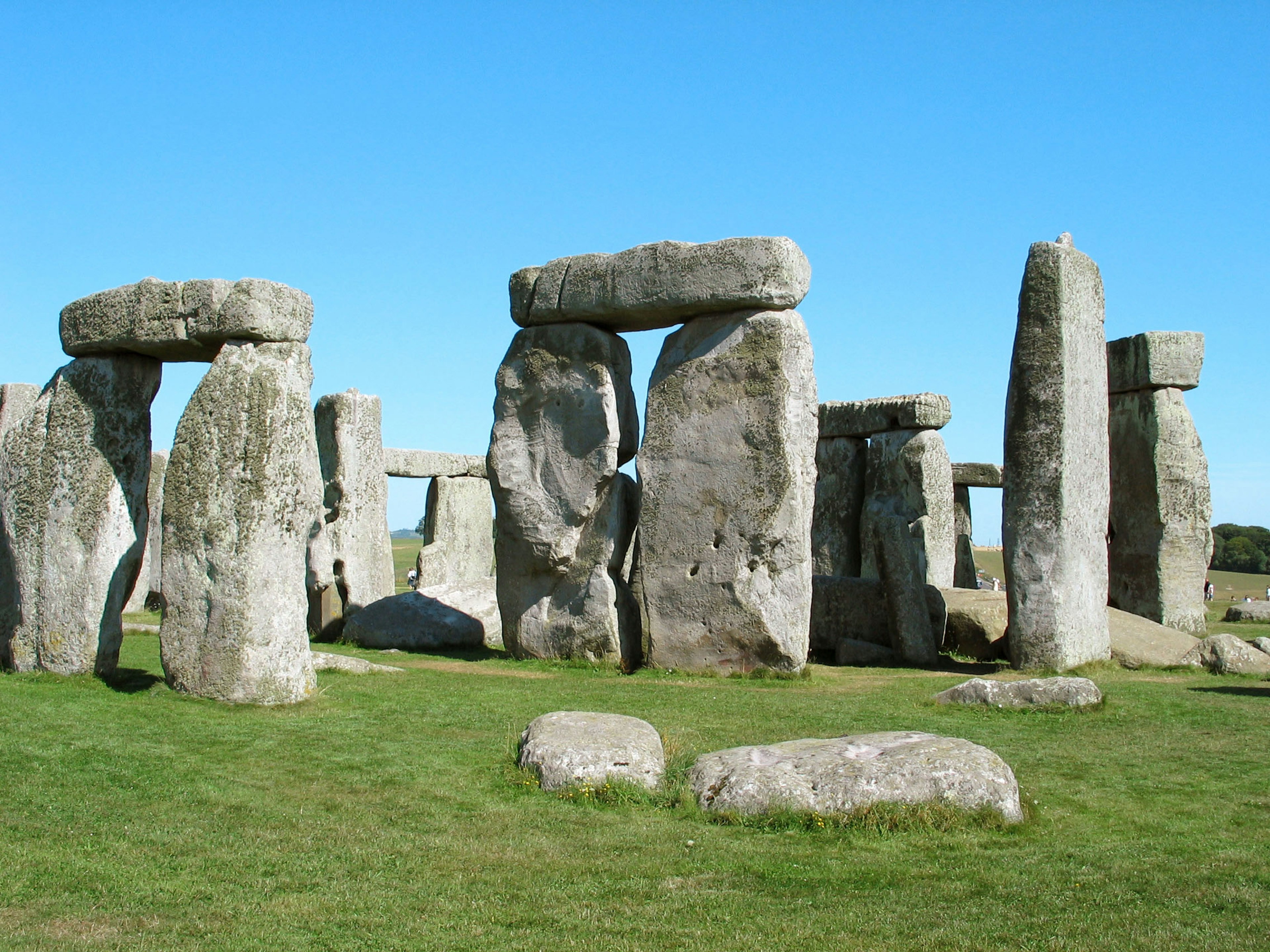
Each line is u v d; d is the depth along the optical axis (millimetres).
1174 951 4453
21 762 7047
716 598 12648
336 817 6242
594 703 9883
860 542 21391
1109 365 18672
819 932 4695
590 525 13648
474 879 5344
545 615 13914
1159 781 7125
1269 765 7539
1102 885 5211
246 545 9125
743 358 12648
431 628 15516
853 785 6117
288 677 9266
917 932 4672
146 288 9867
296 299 9641
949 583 20188
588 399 13555
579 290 13516
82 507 10164
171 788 6680
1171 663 12945
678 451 12961
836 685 11836
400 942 4633
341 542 16656
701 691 10938
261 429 9227
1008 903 4988
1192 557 17719
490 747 7719
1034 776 7207
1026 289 13039
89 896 5102
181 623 9258
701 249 12766
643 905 5012
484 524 25812
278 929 4762
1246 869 5438
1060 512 12680
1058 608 12625
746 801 6176
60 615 10109
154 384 10609
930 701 9938
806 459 12641
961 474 24266
